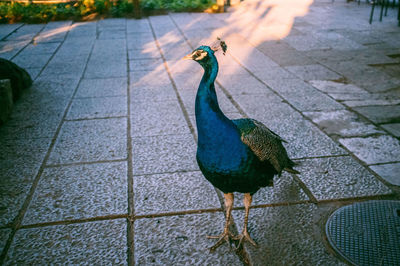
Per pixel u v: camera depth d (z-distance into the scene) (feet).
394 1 42.88
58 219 10.21
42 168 12.73
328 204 10.77
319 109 17.42
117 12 41.34
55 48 29.14
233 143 7.94
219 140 7.87
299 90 19.89
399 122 15.88
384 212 10.28
